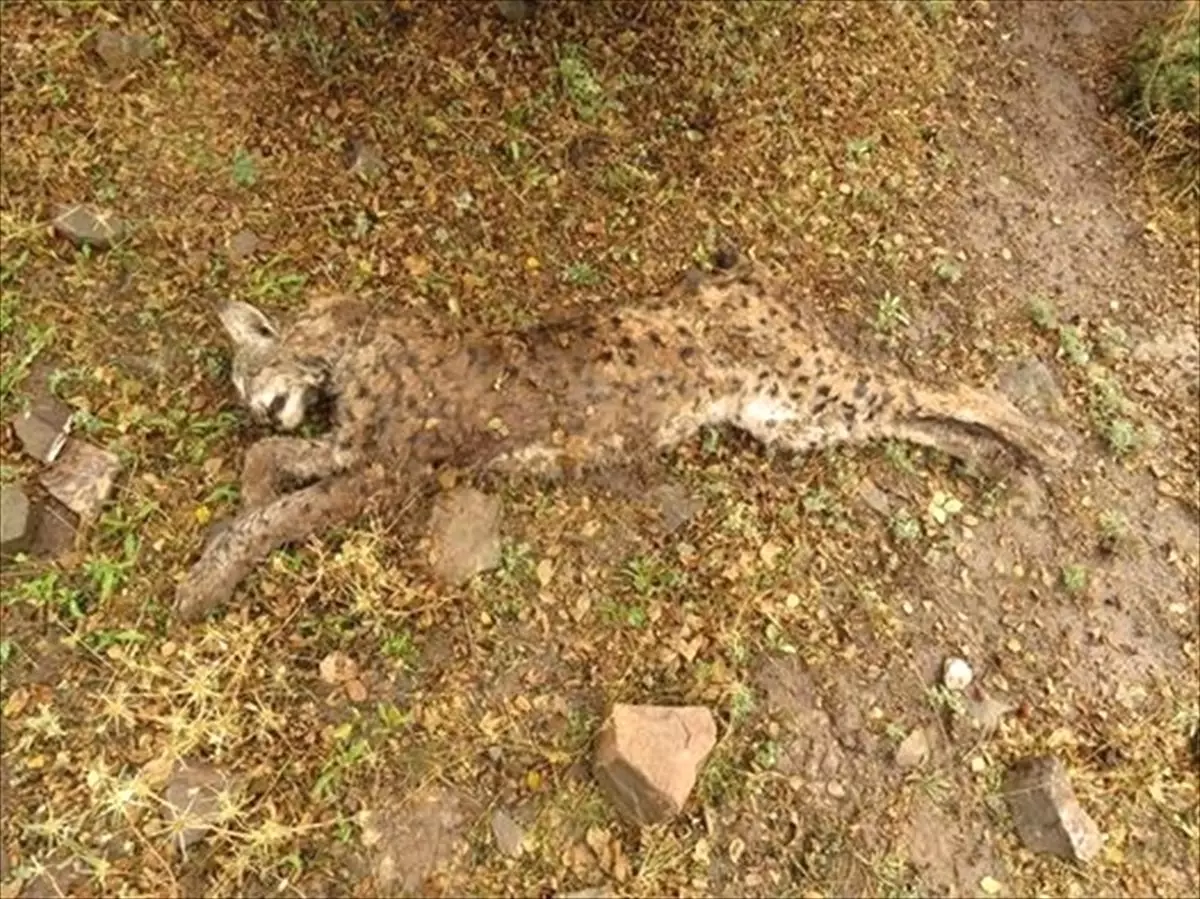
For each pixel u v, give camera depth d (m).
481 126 1.84
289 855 1.32
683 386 1.56
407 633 1.45
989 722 1.54
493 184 1.80
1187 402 1.88
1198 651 1.66
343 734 1.38
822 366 1.61
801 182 1.91
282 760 1.37
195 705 1.38
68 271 1.61
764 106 1.95
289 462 1.49
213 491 1.50
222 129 1.75
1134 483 1.78
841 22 2.07
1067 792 1.48
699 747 1.39
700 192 1.86
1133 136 2.12
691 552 1.56
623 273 1.77
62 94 1.71
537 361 1.53
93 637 1.40
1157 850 1.51
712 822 1.41
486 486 1.54
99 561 1.44
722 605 1.53
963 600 1.62
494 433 1.51
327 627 1.44
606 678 1.47
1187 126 2.08
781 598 1.55
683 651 1.49
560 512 1.55
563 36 1.93
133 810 1.32
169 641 1.41
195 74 1.78
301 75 1.82
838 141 1.96
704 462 1.63
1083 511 1.73
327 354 1.52
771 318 1.63
